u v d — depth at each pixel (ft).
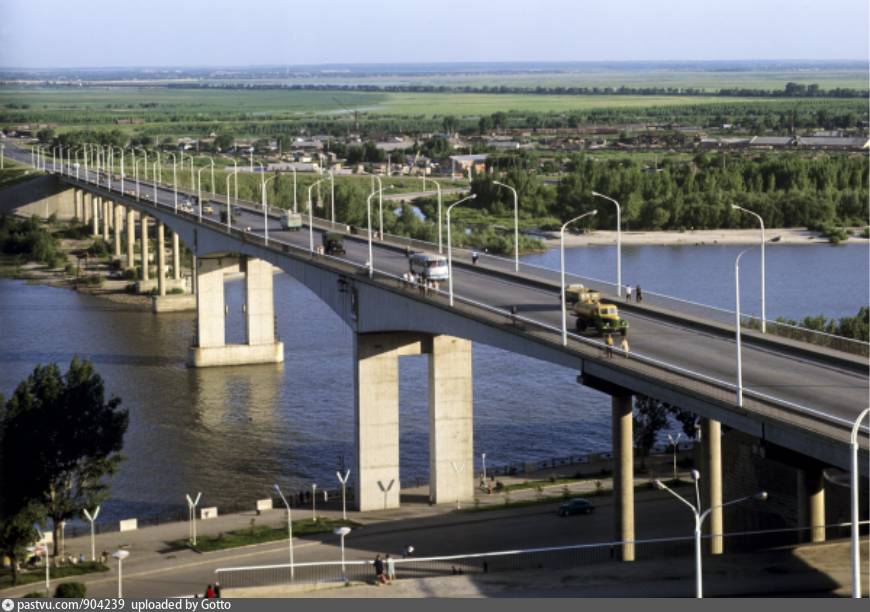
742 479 253.24
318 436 378.94
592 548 247.91
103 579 246.47
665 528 268.21
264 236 470.80
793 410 178.29
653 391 204.85
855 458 149.18
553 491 313.94
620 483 229.86
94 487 278.67
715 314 263.29
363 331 317.63
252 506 310.04
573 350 226.58
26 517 248.52
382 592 207.92
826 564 190.08
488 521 286.46
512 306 281.13
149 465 346.54
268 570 245.45
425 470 346.74
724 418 187.01
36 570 255.91
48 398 269.85
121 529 289.53
